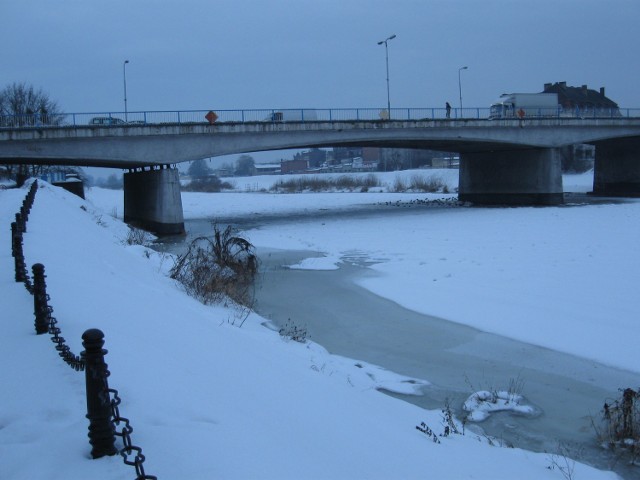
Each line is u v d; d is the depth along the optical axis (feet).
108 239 75.25
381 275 69.31
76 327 25.11
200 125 133.28
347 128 149.79
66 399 17.52
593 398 32.19
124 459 13.17
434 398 32.48
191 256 58.80
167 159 131.23
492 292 56.44
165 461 13.99
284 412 19.79
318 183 338.13
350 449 17.74
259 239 111.86
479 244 91.09
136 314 30.09
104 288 35.42
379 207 186.09
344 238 108.68
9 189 142.00
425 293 58.34
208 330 31.22
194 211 196.85
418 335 45.16
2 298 30.63
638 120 191.62
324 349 41.14
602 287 55.72
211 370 22.66
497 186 194.39
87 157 122.93
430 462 18.53
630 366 36.65
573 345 40.75
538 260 72.69
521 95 198.90
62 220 69.97
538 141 175.94
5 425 16.22
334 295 59.88
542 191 180.04
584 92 382.83
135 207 148.36
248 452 15.19
